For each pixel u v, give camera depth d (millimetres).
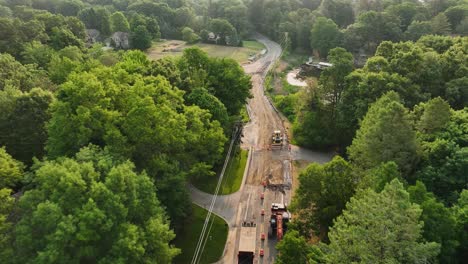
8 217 42969
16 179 47688
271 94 128375
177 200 58562
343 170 55219
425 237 40000
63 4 197250
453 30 147625
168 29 195625
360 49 150125
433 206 41438
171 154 60500
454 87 77938
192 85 83438
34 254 38344
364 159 58062
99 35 173500
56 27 117125
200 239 63312
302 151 94062
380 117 54875
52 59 92375
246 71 146750
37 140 63156
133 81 65812
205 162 69875
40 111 62781
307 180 55719
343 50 94000
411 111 67938
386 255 33750
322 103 96062
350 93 84438
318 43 156625
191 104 78375
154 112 53719
